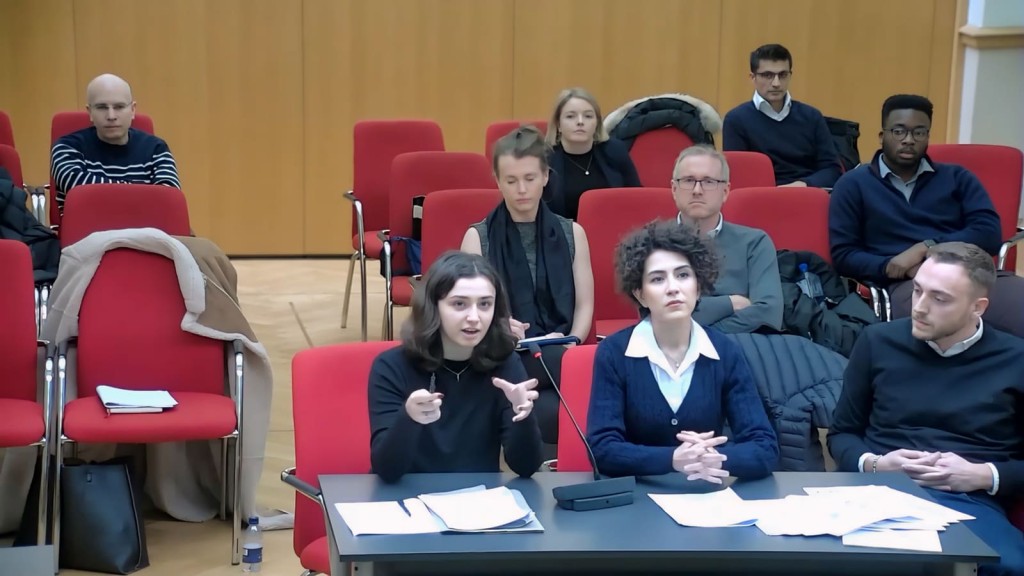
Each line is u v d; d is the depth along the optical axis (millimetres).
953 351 2826
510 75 7230
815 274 4105
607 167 4766
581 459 2693
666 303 2512
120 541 3264
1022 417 2807
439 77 7176
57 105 6848
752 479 2432
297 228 7230
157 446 3648
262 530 3586
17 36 6734
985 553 2061
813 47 7363
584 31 7227
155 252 3514
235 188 7109
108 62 6836
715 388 2578
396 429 2303
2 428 3111
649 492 2324
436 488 2307
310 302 6242
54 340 3477
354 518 2117
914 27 7352
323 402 2656
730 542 2064
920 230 4297
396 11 7059
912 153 4262
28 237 4102
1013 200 4785
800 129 5762
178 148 7000
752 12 7297
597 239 4090
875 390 2908
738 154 5016
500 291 2463
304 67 7031
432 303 2428
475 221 4230
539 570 2135
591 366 2734
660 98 5457
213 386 3568
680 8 7262
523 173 3646
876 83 7422
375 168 5449
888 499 2293
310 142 7133
